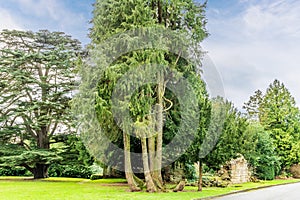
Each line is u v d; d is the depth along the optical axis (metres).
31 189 16.03
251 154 25.89
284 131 37.03
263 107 42.97
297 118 38.31
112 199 11.85
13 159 22.00
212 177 21.38
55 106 23.58
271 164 28.64
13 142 25.39
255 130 26.75
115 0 15.52
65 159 23.77
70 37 26.09
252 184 22.16
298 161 35.06
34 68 25.53
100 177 25.70
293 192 16.59
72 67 24.45
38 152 22.44
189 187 18.31
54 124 25.80
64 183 20.67
